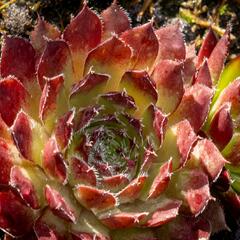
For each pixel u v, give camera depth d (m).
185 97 0.29
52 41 0.28
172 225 0.29
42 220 0.28
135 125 0.29
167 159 0.29
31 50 0.29
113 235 0.29
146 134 0.29
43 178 0.28
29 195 0.27
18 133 0.27
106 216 0.28
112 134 0.29
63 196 0.28
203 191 0.28
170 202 0.29
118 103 0.29
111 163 0.29
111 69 0.29
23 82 0.29
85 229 0.28
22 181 0.27
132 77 0.29
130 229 0.29
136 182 0.28
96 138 0.29
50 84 0.28
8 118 0.28
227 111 0.29
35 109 0.29
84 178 0.28
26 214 0.28
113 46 0.29
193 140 0.28
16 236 0.28
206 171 0.29
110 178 0.28
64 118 0.28
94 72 0.28
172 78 0.29
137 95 0.29
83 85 0.28
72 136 0.28
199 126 0.29
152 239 0.28
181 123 0.29
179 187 0.29
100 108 0.29
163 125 0.28
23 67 0.29
